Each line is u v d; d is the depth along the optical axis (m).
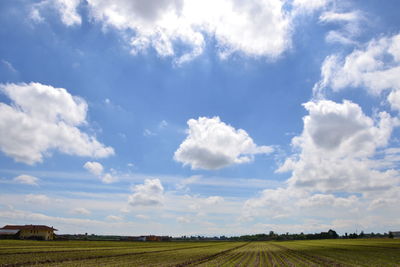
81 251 63.31
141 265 39.56
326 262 45.53
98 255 54.38
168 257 55.12
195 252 73.25
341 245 109.50
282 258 54.53
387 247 90.12
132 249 81.50
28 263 37.66
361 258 51.66
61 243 106.31
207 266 39.75
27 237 141.38
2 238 139.25
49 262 40.09
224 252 75.25
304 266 40.09
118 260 46.31
